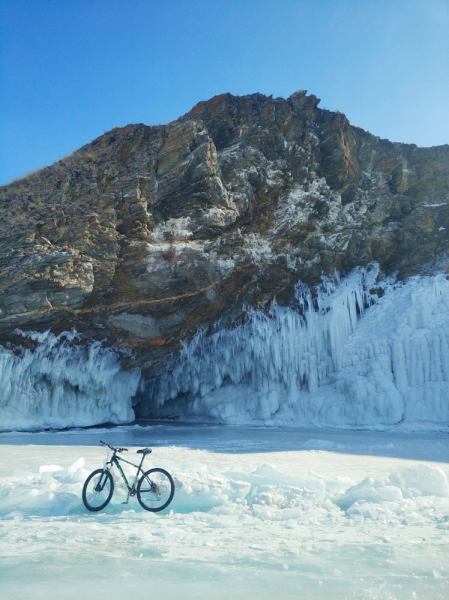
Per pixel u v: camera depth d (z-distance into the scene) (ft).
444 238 102.94
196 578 15.56
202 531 20.72
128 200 78.79
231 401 98.78
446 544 18.70
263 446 53.11
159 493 24.02
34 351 78.02
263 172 89.61
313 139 97.55
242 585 15.03
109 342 84.38
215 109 92.53
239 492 25.55
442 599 14.23
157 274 78.64
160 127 87.35
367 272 102.94
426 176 107.76
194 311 88.48
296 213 93.56
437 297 91.61
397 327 89.04
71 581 15.35
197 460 40.40
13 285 70.64
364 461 40.98
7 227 75.00
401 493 25.21
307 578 15.52
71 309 75.31
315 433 73.61
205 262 80.12
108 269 76.23
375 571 16.08
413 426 79.15
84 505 24.03
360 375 88.12
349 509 23.52
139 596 14.37
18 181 84.48
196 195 82.02
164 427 86.07
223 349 99.60
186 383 104.01
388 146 109.19
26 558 17.33
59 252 72.13
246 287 91.97
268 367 97.96
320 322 95.86
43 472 29.25
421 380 82.94
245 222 88.89
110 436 66.80
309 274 97.40
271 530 20.77
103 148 88.53
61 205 77.36
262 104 94.84
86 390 87.71
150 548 18.42
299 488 26.18
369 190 107.45
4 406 76.95
